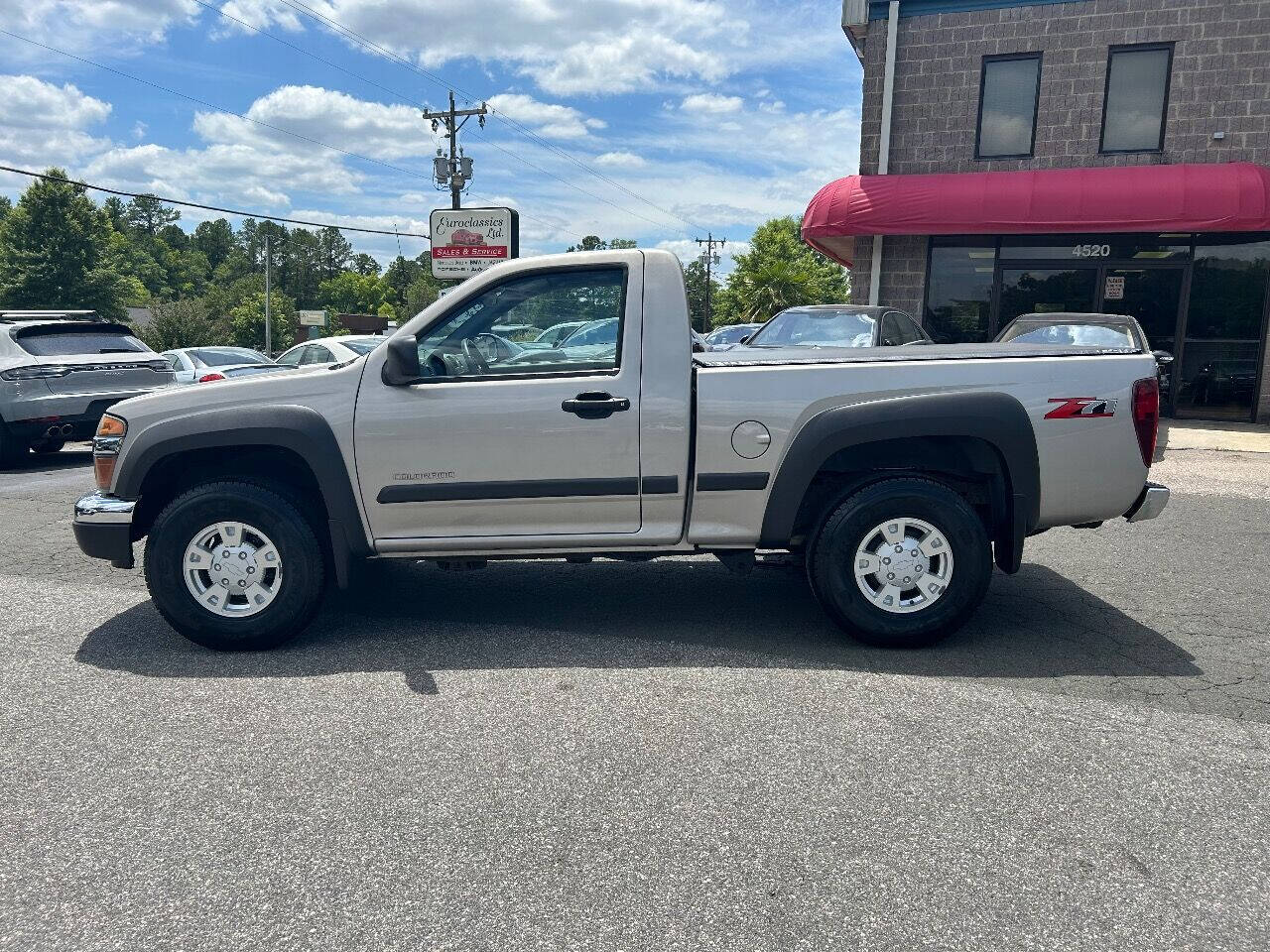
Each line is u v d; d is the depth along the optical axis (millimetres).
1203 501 8398
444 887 2588
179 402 4473
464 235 21594
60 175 65688
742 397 4363
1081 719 3670
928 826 2887
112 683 4094
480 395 4371
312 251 150500
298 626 4484
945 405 4258
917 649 4473
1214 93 14172
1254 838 2824
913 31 15406
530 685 4031
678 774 3217
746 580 5809
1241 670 4203
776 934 2381
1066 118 14867
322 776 3221
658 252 4422
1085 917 2445
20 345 10984
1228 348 14547
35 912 2486
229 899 2539
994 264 15414
